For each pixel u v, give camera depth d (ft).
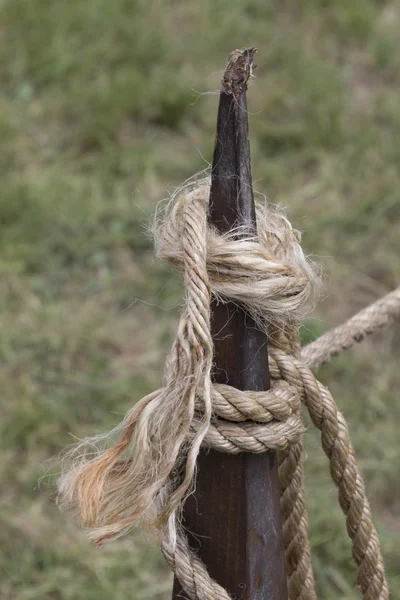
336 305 23.90
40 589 17.31
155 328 23.09
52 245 24.98
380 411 21.09
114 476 6.68
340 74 31.19
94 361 21.91
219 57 31.68
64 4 32.83
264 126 28.60
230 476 6.82
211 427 6.64
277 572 7.06
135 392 21.21
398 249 25.29
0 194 25.73
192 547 7.05
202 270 6.35
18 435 20.02
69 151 27.94
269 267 6.44
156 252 6.95
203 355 6.32
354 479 7.72
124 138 28.55
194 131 28.99
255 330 6.68
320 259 24.61
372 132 28.53
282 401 6.75
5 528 18.25
